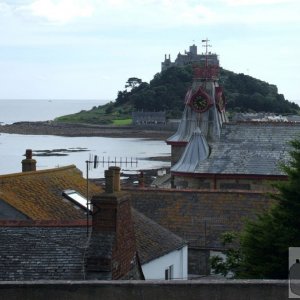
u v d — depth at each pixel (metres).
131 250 21.03
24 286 11.70
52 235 20.12
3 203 24.34
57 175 29.39
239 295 11.53
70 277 18.66
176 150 69.19
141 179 52.31
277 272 21.56
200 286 11.56
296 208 22.34
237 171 55.50
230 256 28.16
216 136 67.44
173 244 29.84
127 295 11.62
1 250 19.56
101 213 19.23
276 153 55.94
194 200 37.75
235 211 36.75
